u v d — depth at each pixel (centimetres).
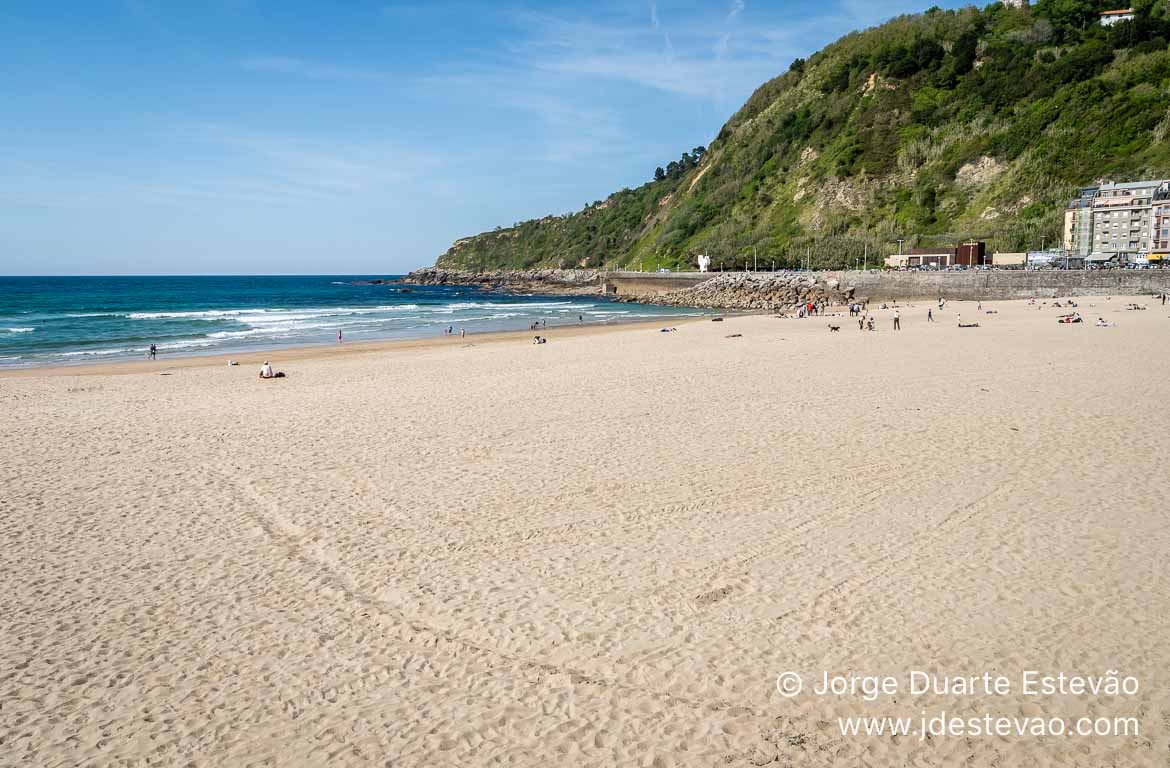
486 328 5703
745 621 742
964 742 562
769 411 1738
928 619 738
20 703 631
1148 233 7925
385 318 6856
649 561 891
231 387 2438
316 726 597
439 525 1030
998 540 932
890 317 5256
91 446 1520
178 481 1266
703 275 10775
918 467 1247
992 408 1700
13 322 6038
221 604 809
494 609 781
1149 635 699
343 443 1514
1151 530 947
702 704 612
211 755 563
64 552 957
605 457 1355
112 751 568
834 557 891
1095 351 2734
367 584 850
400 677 665
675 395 1983
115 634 747
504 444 1473
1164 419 1538
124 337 4897
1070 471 1202
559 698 626
